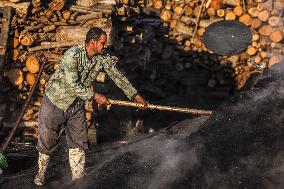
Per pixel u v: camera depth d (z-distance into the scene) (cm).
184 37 1447
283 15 1387
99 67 785
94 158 948
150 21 1407
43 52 1056
